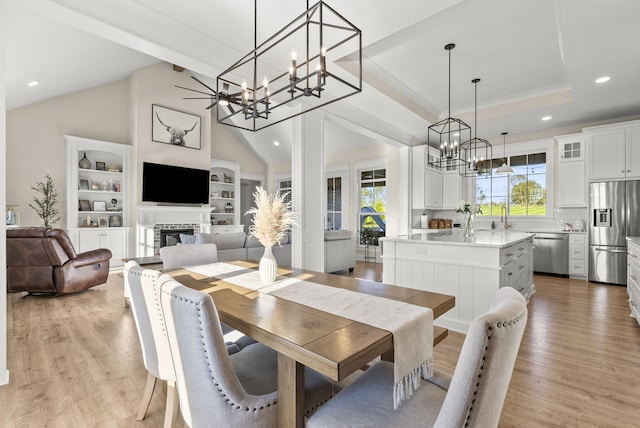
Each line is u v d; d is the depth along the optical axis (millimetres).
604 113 4848
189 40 2799
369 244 7148
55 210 5387
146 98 6207
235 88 3486
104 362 2275
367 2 2398
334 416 1021
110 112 6160
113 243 5891
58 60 4074
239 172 8719
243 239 4156
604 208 4859
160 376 1408
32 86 4531
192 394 1065
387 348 1050
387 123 5461
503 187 6328
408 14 2545
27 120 5320
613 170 4844
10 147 5176
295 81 1590
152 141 6281
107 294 4094
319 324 1148
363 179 7531
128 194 6195
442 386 1202
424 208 6223
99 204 5949
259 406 1055
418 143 6645
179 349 1076
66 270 3859
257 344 1585
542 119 5160
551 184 5770
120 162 6363
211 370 994
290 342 996
